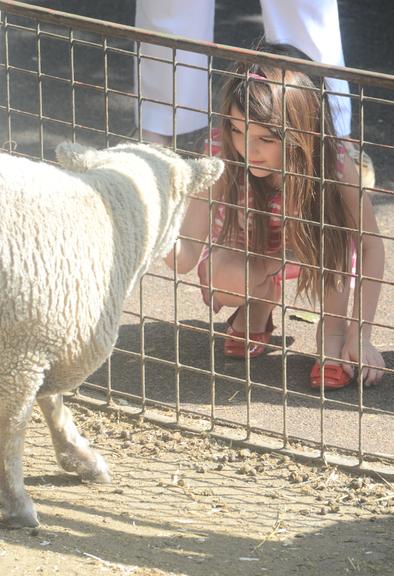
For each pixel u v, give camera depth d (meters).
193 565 3.18
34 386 3.03
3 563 3.06
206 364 4.69
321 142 3.61
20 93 7.52
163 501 3.59
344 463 3.84
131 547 3.26
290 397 4.40
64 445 3.64
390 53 8.42
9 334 2.93
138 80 3.84
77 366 3.11
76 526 3.36
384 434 4.12
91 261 3.02
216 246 3.90
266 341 4.79
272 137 4.04
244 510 3.56
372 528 3.47
